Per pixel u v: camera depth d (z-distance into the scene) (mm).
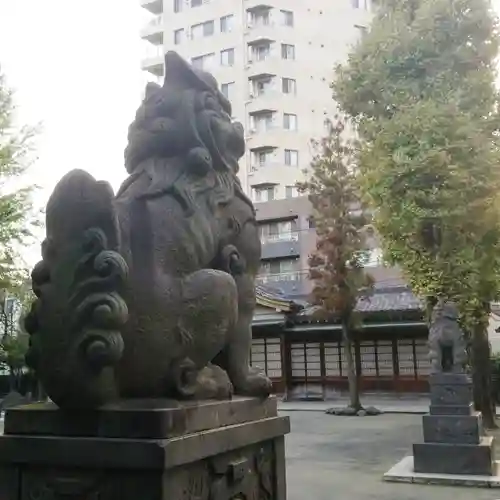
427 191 12008
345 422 17281
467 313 12359
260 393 3326
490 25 12836
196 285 2857
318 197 20656
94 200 2504
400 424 16484
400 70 13156
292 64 39875
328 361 24578
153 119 3203
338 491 8273
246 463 3035
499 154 11922
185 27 41906
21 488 2594
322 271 20766
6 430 2668
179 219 2957
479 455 8641
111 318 2389
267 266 33906
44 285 2529
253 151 39688
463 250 12211
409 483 8625
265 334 25359
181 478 2506
